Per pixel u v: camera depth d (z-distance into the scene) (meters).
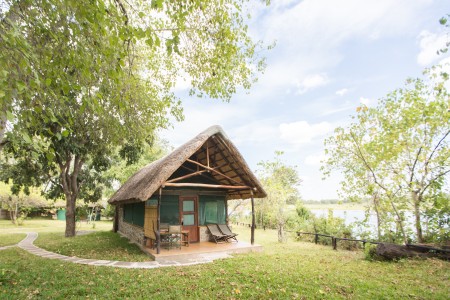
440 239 10.65
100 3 3.69
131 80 8.62
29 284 6.64
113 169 28.25
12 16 4.73
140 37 4.20
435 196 10.92
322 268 8.47
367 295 5.96
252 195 12.78
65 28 4.48
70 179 18.14
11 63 3.70
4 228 25.25
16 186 17.44
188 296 5.93
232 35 7.43
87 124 12.66
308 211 23.41
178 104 11.26
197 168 13.99
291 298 5.77
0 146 6.56
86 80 5.62
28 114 3.85
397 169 11.87
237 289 6.23
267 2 7.56
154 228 11.83
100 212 39.47
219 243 12.91
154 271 7.97
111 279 7.03
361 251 12.64
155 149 32.25
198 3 5.22
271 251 12.00
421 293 6.11
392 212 12.17
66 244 13.97
